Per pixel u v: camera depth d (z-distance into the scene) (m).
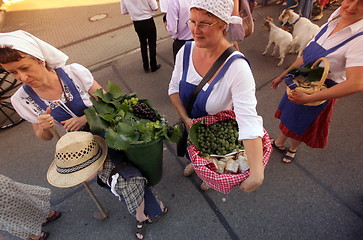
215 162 1.60
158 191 2.64
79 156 1.42
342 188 2.49
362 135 2.97
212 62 1.48
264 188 2.56
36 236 2.29
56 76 1.62
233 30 1.89
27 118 1.69
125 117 1.60
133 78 4.44
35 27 7.10
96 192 2.67
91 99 1.62
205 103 1.58
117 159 1.67
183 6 2.94
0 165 3.11
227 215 2.40
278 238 2.21
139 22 3.79
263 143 1.61
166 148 3.07
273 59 4.52
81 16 7.39
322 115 2.14
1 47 1.25
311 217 2.31
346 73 1.65
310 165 2.72
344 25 1.70
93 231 2.38
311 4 5.03
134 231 2.34
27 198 2.01
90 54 5.35
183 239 2.27
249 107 1.34
